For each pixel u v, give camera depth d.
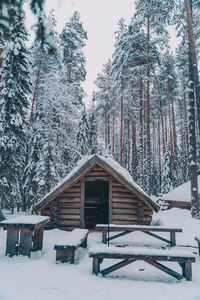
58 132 14.88
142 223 8.82
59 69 16.11
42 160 13.99
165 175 28.66
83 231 6.61
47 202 9.11
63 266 4.86
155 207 8.66
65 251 5.10
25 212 15.26
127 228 7.06
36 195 14.53
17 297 3.28
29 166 15.11
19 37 13.16
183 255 4.24
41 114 15.27
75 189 9.45
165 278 4.37
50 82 14.53
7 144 12.23
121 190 9.25
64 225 9.20
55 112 15.02
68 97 15.07
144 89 24.12
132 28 19.42
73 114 16.09
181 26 14.78
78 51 22.12
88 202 13.98
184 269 4.42
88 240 7.77
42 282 3.89
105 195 15.53
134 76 22.47
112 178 9.32
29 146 15.59
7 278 4.03
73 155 18.45
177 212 13.12
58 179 14.34
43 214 9.47
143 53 20.91
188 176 26.78
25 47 13.37
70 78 20.75
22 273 4.32
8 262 5.04
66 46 22.38
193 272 4.77
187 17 13.16
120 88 23.16
